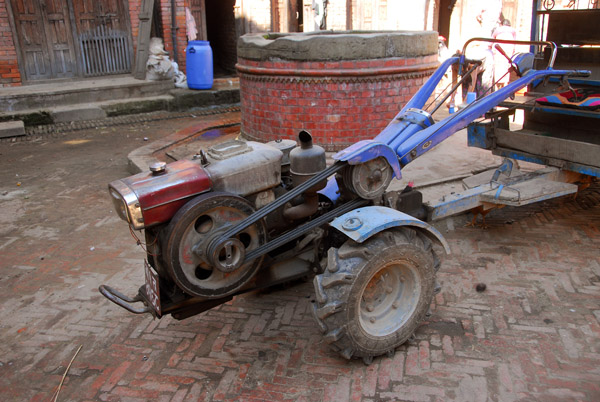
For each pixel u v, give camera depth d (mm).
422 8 12172
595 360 3092
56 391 3037
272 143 3635
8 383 3123
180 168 3043
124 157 7945
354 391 2926
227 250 2867
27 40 10727
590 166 4254
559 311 3594
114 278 4328
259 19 12477
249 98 7062
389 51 6250
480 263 4281
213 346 3389
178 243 2807
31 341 3523
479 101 3746
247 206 2994
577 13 5328
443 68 4176
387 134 3684
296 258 3504
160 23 11906
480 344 3279
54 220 5594
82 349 3424
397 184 5578
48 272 4461
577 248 4480
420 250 3131
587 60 5270
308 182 3064
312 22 12648
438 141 3611
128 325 3666
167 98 10977
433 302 3760
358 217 3045
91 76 11570
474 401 2811
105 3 11336
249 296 3977
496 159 6352
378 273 3199
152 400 2936
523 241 4645
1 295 4113
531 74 3896
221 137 8227
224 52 14820
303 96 6441
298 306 3818
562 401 2779
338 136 6531
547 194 4273
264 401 2885
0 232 5305
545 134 5293
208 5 15258
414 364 3129
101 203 6051
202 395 2953
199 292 2965
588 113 4324
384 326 3160
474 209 4844
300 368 3145
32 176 7121
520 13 11375
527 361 3104
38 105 10117
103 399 2961
